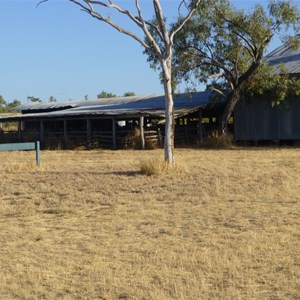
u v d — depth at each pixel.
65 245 9.44
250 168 20.17
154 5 19.05
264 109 36.03
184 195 14.30
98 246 9.30
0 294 6.95
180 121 42.34
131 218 11.69
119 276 7.56
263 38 33.53
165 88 19.08
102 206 13.30
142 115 35.19
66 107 53.88
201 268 7.80
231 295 6.70
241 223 10.78
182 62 34.84
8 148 20.89
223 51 34.59
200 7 33.59
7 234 10.42
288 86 34.56
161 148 35.72
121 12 18.91
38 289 7.09
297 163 22.12
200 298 6.61
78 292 6.99
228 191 14.76
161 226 10.80
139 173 18.70
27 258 8.60
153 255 8.58
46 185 16.50
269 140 36.09
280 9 33.38
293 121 35.12
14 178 18.25
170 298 6.62
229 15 33.75
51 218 12.02
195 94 43.84
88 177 17.98
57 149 37.19
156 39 31.53
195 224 10.84
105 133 37.41
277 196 13.88
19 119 41.31
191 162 23.38
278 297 6.61
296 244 9.02
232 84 35.19
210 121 41.06
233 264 7.93
